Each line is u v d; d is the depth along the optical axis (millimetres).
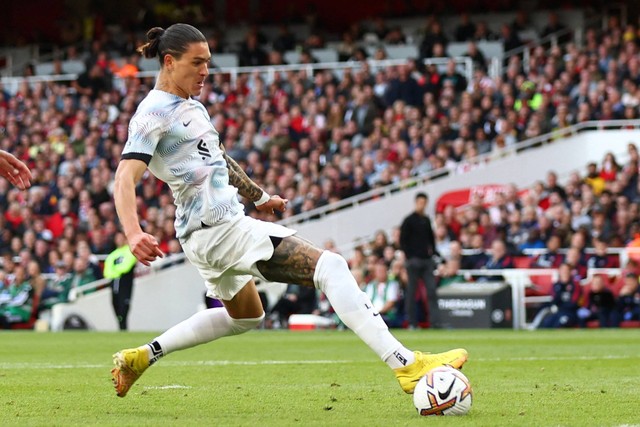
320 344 44844
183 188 18781
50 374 29047
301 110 82188
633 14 94375
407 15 101688
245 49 93000
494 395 22188
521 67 86250
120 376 20078
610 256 61781
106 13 108312
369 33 95688
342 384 25375
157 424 17391
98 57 91188
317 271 18250
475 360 33844
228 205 18766
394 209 73125
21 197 78875
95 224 72500
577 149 75438
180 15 105625
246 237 18562
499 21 97875
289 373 29047
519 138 75500
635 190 67188
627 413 18906
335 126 79438
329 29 111750
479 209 66812
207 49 18891
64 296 67812
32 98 91188
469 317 59062
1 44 112500
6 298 67750
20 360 35281
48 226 76938
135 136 18453
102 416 18703
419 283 61750
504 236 63844
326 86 83188
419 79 81438
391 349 18109
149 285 67875
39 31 113750
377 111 78688
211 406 20359
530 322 60188
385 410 19469
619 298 58750
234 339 49125
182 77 18781
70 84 94875
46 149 85250
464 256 64188
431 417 17938
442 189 73500
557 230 63031
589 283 59031
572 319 58719
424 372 18219
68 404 20859
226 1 114062
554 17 90625
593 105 76062
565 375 27859
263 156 78875
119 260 64188
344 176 73938
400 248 57844
